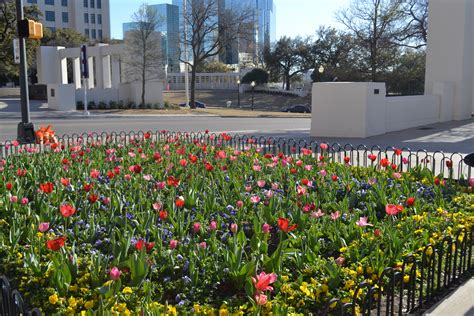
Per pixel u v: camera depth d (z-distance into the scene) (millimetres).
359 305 4312
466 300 4637
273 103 67562
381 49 45750
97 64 44062
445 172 10812
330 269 4441
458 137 17266
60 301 4090
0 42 41750
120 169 8742
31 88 48906
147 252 5105
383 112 18500
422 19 41250
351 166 9648
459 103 23531
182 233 5539
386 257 4891
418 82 49156
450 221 6152
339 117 17688
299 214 5988
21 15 14031
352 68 48875
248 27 49406
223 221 6320
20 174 7879
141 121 28891
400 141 16281
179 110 39844
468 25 23281
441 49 23594
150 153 10750
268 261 4598
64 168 8781
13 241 5367
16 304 3648
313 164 9688
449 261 4949
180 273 4801
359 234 5602
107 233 5887
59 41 66688
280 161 9203
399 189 7633
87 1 90188
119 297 4105
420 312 4430
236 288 4598
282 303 4094
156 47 41781
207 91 74375
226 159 10031
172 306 4168
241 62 86750
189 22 47438
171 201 6387
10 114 31453
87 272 4617
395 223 6066
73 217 6320
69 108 36719
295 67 75938
